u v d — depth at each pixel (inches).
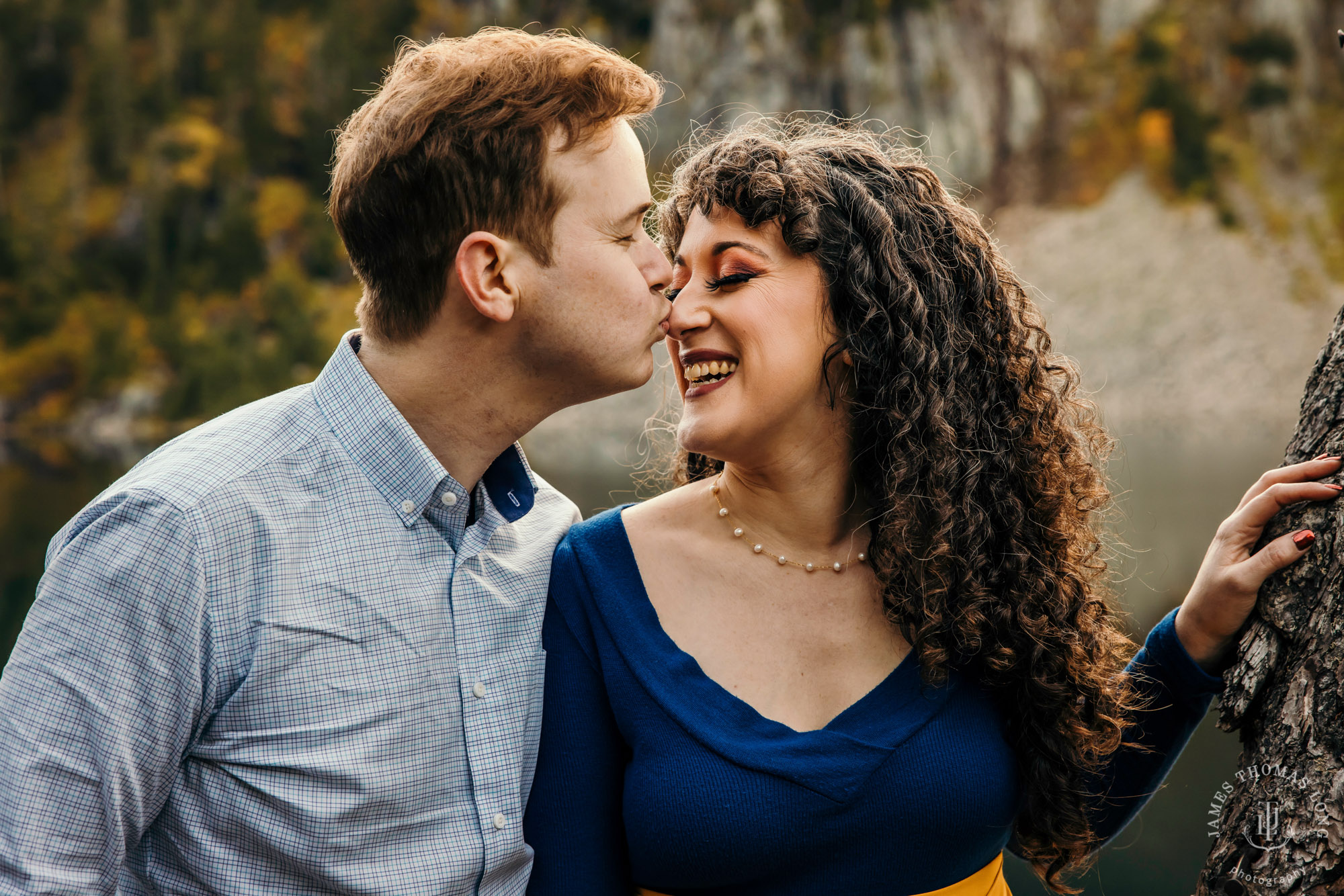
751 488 59.4
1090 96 2345.0
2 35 2390.5
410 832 52.4
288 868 51.0
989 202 2274.9
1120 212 2183.8
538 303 54.0
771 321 56.0
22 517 799.7
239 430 53.7
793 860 53.2
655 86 56.7
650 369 56.8
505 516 59.4
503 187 52.8
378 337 56.2
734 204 56.7
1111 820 63.9
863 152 61.3
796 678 56.9
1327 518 52.8
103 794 48.9
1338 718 50.3
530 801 57.3
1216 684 58.7
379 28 2472.9
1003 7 2383.1
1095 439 65.9
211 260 2196.1
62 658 49.1
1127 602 306.0
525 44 55.4
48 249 2159.2
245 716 50.7
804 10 2362.2
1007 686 57.6
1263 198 2182.6
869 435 59.1
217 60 2437.3
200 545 49.6
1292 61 2352.4
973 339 61.0
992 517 59.5
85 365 2007.9
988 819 55.3
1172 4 2410.2
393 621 52.8
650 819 53.8
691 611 58.3
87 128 2309.3
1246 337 1893.5
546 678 58.1
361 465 54.4
